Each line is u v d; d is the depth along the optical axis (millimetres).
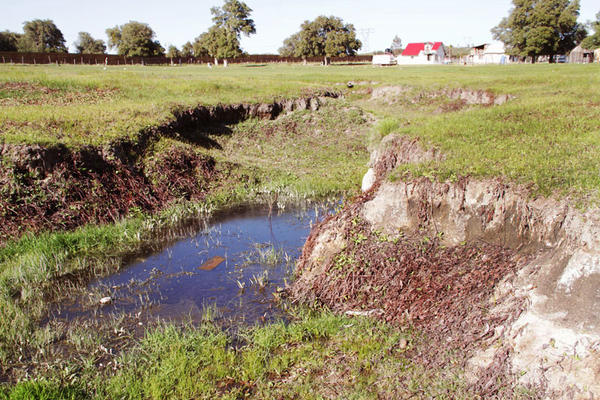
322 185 15148
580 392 4508
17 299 7535
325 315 6746
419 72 44812
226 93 23641
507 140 9367
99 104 18547
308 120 22328
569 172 6746
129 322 6895
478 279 6293
